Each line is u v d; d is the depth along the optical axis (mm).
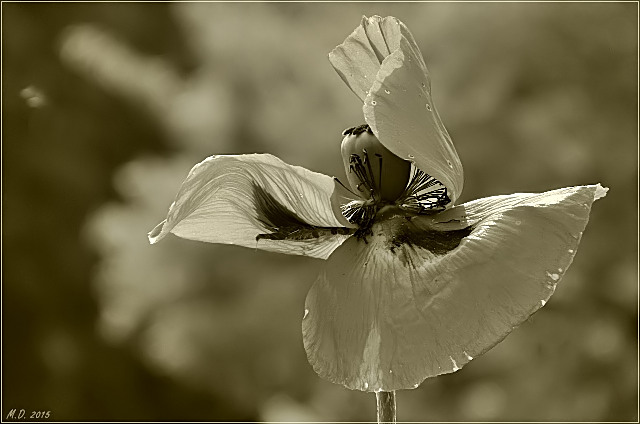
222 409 1708
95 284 1944
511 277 385
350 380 384
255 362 1674
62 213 2008
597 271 1414
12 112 1964
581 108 1400
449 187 407
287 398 1673
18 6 2092
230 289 1697
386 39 418
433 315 385
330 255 402
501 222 393
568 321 1439
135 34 2293
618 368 1417
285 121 1606
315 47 1647
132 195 1804
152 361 1812
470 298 385
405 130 404
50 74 2045
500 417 1439
